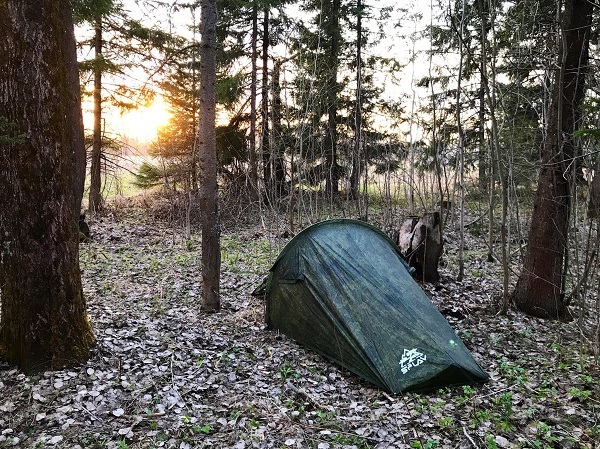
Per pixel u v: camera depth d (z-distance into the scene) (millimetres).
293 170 12453
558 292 7141
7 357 4562
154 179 15633
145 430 3838
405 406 4418
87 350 4758
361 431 3965
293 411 4309
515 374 5121
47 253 4453
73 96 4574
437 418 4199
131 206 16297
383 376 4793
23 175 4277
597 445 3744
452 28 8609
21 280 4414
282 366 5289
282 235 12383
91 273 8398
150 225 13734
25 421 3783
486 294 8250
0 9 4082
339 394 4762
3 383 4246
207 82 6551
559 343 6055
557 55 6727
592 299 7891
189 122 14320
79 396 4117
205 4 6406
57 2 4344
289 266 6125
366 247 6020
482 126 11859
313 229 6219
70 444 3557
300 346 5922
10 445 3498
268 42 16750
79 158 4707
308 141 13398
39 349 4465
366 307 5328
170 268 9141
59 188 4465
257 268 9406
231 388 4699
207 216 6750
